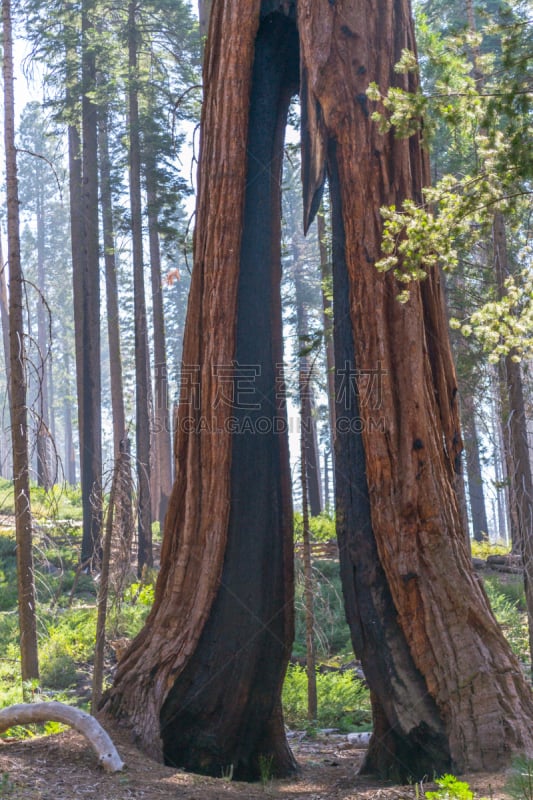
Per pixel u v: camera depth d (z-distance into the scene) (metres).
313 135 9.81
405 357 8.90
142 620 17.45
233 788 7.22
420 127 8.91
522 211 11.10
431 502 8.59
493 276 20.12
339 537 9.03
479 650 8.01
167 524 9.36
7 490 32.72
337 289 9.41
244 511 9.09
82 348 26.30
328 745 11.41
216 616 8.90
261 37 9.79
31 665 13.47
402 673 8.22
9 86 14.10
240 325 9.38
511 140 8.87
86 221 26.89
